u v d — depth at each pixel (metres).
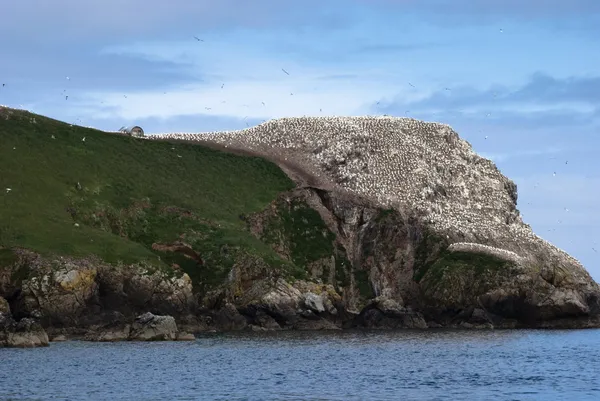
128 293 173.88
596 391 108.25
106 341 156.00
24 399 97.25
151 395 100.88
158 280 177.00
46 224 183.88
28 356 131.25
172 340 159.12
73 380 109.62
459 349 154.00
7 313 158.88
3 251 168.12
